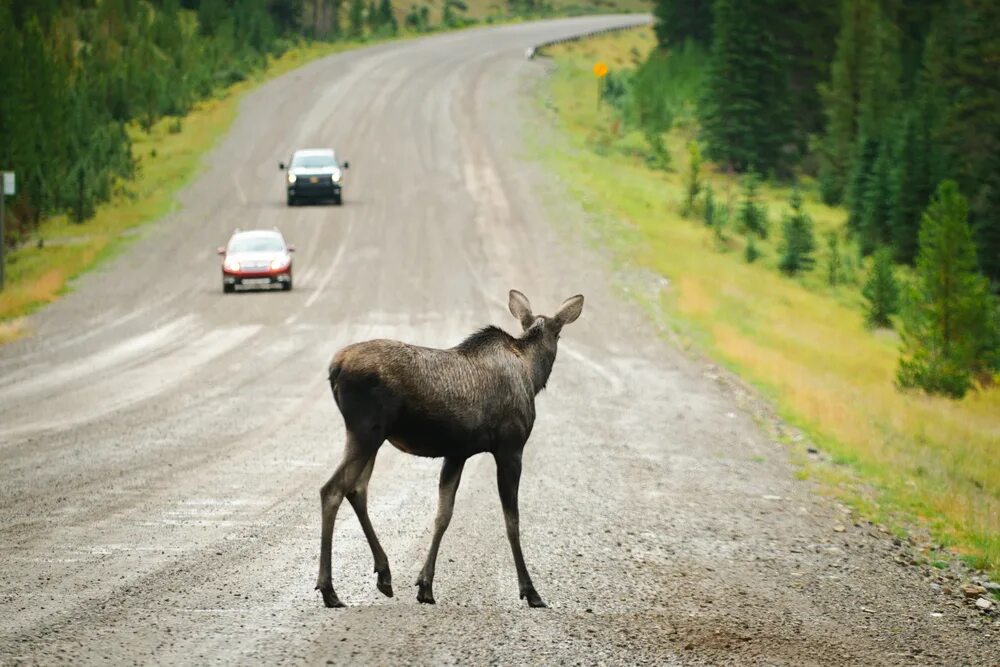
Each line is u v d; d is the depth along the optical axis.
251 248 130.88
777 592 34.09
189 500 44.53
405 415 28.19
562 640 27.34
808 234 180.75
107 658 24.69
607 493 49.12
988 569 40.41
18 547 35.97
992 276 188.75
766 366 94.69
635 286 134.38
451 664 25.16
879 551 41.75
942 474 63.88
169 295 127.62
